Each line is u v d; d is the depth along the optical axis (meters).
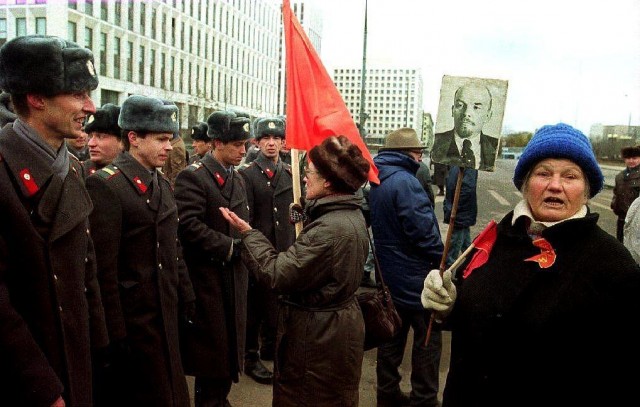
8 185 1.84
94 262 2.40
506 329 1.73
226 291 3.54
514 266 1.78
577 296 1.62
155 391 2.86
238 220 2.74
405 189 3.67
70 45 2.03
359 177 2.54
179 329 3.52
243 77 64.44
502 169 44.75
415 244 3.64
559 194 1.73
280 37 78.12
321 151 2.54
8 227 1.84
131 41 40.22
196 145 6.25
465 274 1.98
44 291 1.91
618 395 1.58
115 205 2.70
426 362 3.76
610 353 1.59
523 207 1.84
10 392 1.74
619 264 1.61
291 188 4.85
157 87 44.50
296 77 3.19
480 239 1.94
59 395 1.79
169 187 3.08
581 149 1.71
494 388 1.75
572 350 1.62
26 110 1.98
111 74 37.84
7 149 1.89
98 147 3.64
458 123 2.29
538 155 1.75
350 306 2.60
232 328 3.57
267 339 4.79
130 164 2.84
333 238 2.46
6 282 1.85
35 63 1.92
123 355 2.76
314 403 2.54
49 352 1.93
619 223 8.54
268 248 2.65
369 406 4.02
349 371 2.57
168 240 2.95
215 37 56.09
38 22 32.06
